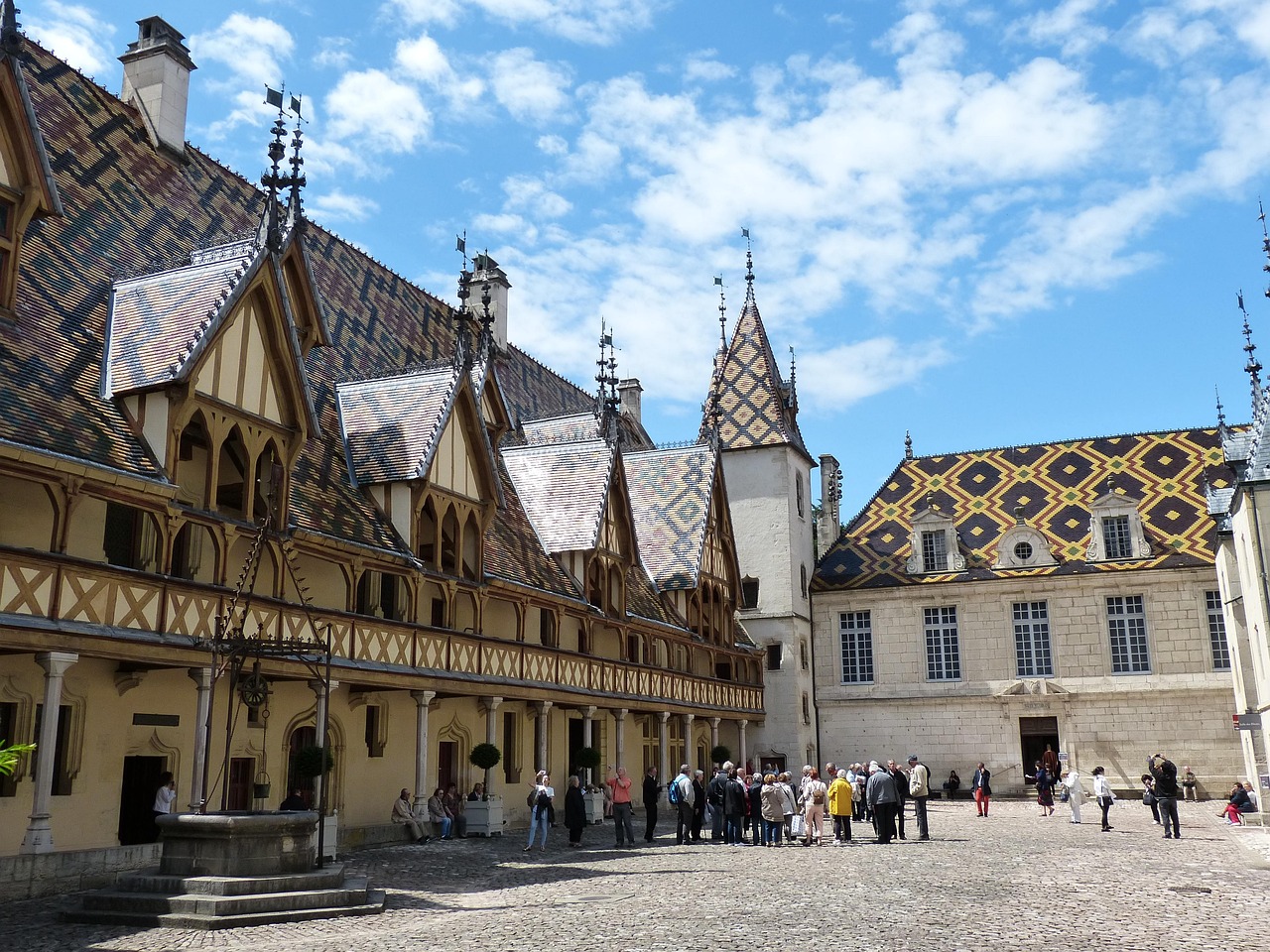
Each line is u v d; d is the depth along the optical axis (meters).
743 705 42.44
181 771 18.70
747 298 52.12
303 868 13.53
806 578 48.34
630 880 15.73
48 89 23.91
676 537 40.06
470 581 25.38
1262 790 27.66
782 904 12.97
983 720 44.88
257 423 19.67
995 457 50.38
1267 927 11.41
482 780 26.77
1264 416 27.61
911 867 17.33
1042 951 9.91
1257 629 28.14
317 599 22.16
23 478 14.98
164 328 19.06
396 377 26.52
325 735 19.03
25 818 15.80
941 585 46.28
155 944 10.48
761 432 48.19
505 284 42.12
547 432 38.28
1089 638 44.06
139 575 16.12
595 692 29.91
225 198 28.33
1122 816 31.89
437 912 12.57
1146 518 45.16
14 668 15.75
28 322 17.95
